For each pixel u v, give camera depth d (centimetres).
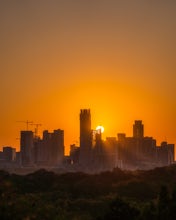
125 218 15400
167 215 15175
